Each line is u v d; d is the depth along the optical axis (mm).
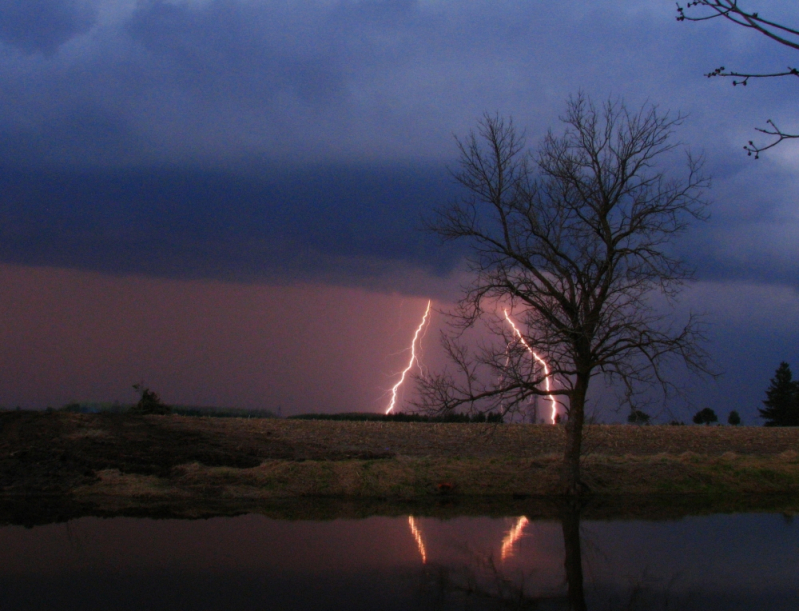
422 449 28344
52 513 17094
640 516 18328
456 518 17578
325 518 17234
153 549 13562
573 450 21156
